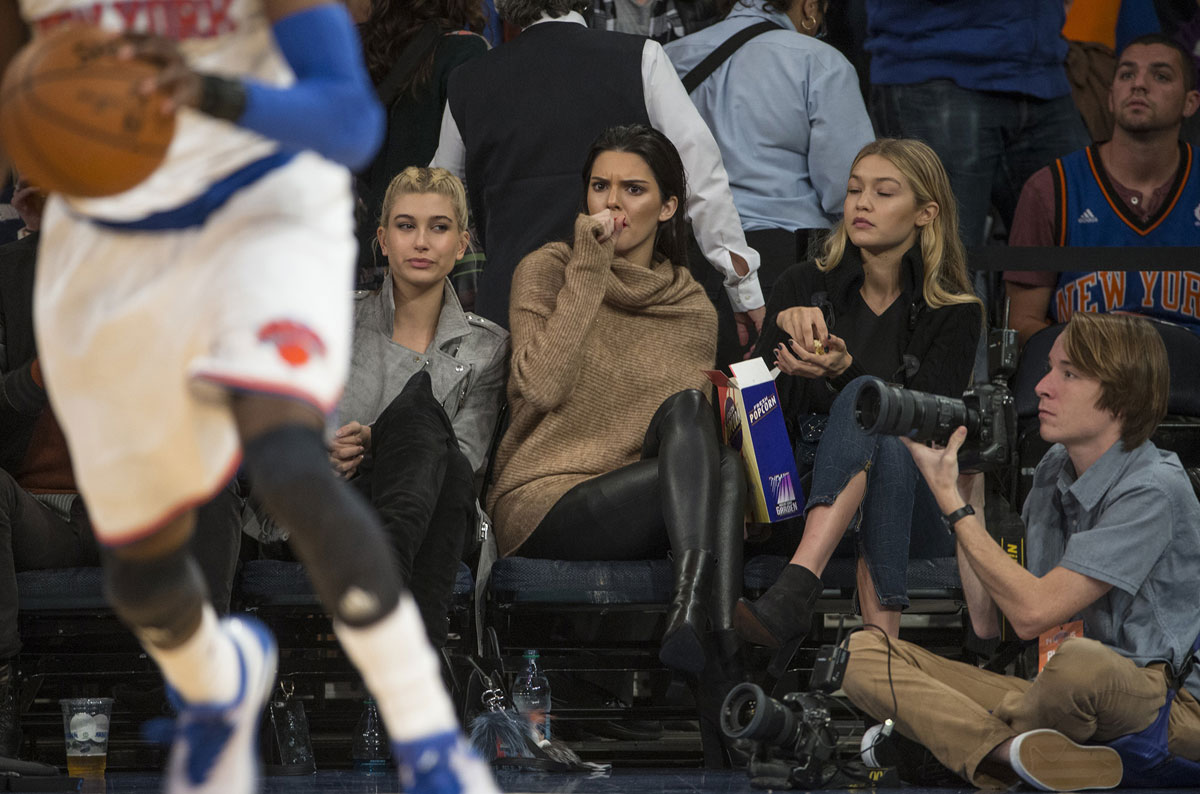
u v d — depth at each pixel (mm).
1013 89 17844
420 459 12250
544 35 15398
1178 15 20172
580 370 13766
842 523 12203
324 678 13211
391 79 15977
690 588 11672
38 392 13023
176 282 5082
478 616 13328
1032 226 17438
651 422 13188
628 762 14094
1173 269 15109
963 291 14031
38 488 13641
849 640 11477
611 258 13852
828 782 10828
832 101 16359
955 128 17797
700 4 18375
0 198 17188
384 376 14000
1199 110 19188
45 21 5375
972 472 11969
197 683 5512
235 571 12469
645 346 14062
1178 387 14859
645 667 13195
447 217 14078
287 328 4891
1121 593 11406
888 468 12336
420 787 5090
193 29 5285
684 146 15164
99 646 13484
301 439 4879
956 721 10922
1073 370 11602
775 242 16344
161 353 5082
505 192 15367
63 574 12742
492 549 13617
